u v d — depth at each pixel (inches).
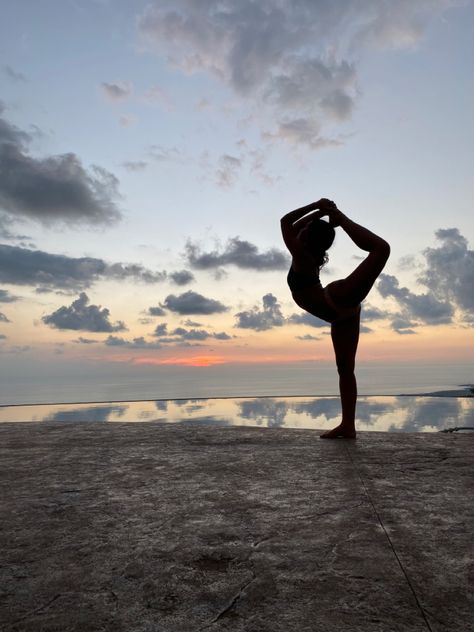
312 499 63.0
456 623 33.3
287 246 104.2
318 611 35.1
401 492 65.5
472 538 49.0
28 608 36.3
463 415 5255.9
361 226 102.6
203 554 45.9
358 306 108.0
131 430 128.3
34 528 53.8
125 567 43.4
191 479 74.8
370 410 5900.6
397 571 41.6
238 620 34.1
